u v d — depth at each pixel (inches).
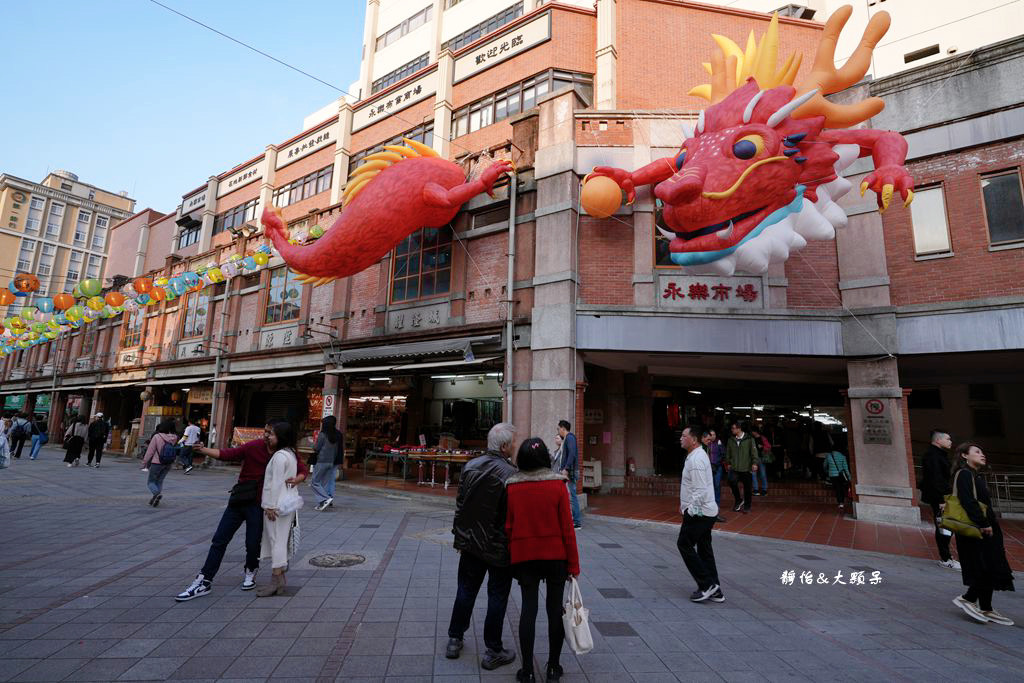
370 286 565.9
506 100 693.9
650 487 489.1
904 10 716.7
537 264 423.8
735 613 174.9
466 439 589.6
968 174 354.0
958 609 183.9
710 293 396.2
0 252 1852.9
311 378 649.6
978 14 671.1
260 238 718.5
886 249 370.9
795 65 273.7
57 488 422.0
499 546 130.8
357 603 173.6
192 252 1086.4
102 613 158.1
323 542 262.5
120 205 2326.5
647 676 127.6
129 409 981.2
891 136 281.6
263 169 989.2
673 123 426.6
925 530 321.7
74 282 2026.3
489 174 405.7
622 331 399.2
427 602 176.6
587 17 668.7
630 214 416.8
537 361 407.8
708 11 640.4
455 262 489.1
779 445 620.7
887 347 357.7
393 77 1068.5
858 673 131.5
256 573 202.8
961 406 584.7
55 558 218.1
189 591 172.1
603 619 167.2
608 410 514.0
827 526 335.6
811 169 263.3
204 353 746.8
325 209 637.3
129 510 335.9
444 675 124.7
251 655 132.2
